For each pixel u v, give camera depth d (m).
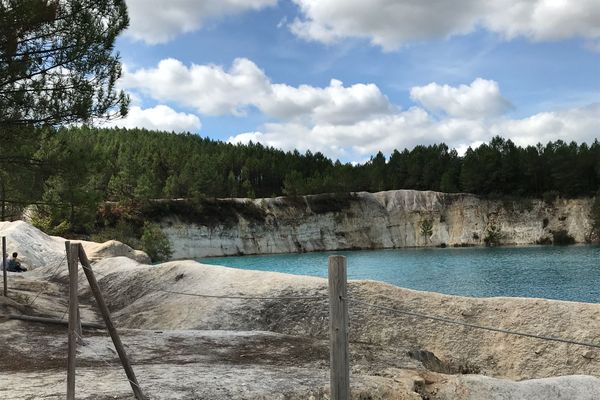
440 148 128.75
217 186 102.88
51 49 13.77
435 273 40.84
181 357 9.58
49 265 25.81
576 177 95.06
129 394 6.75
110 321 6.46
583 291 28.05
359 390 7.57
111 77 14.59
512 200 98.75
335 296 5.54
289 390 7.27
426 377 8.82
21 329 11.19
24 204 15.46
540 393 8.29
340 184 110.38
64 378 7.59
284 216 98.56
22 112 13.76
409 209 103.56
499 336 12.24
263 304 14.43
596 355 11.20
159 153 110.38
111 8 14.45
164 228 82.25
